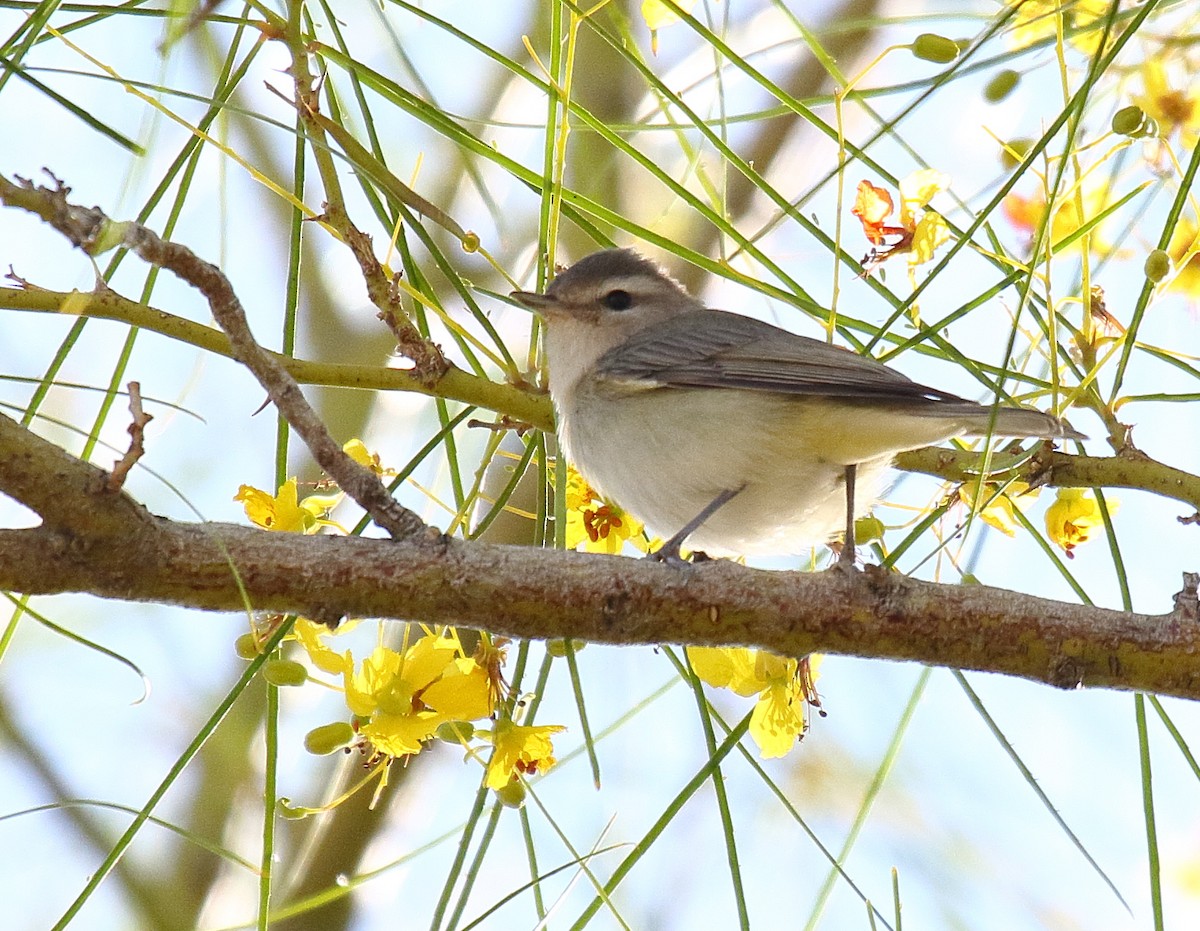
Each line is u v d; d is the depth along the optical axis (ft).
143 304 24.13
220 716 21.42
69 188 19.16
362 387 26.35
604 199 45.01
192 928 44.32
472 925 21.16
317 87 25.71
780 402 31.76
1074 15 27.81
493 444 25.82
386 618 23.29
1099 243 30.19
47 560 21.85
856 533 28.81
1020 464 27.02
